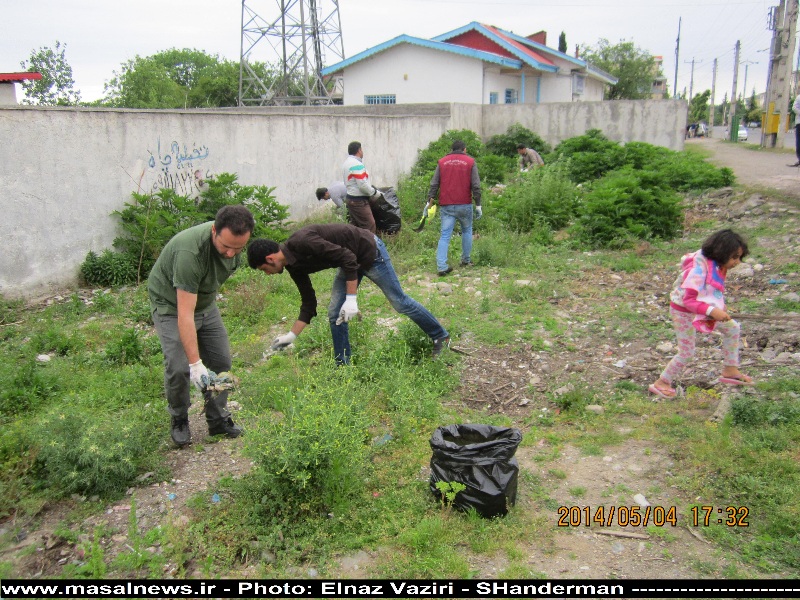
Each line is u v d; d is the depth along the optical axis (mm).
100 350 6172
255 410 4750
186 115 9414
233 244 3775
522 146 16141
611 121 19938
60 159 7840
